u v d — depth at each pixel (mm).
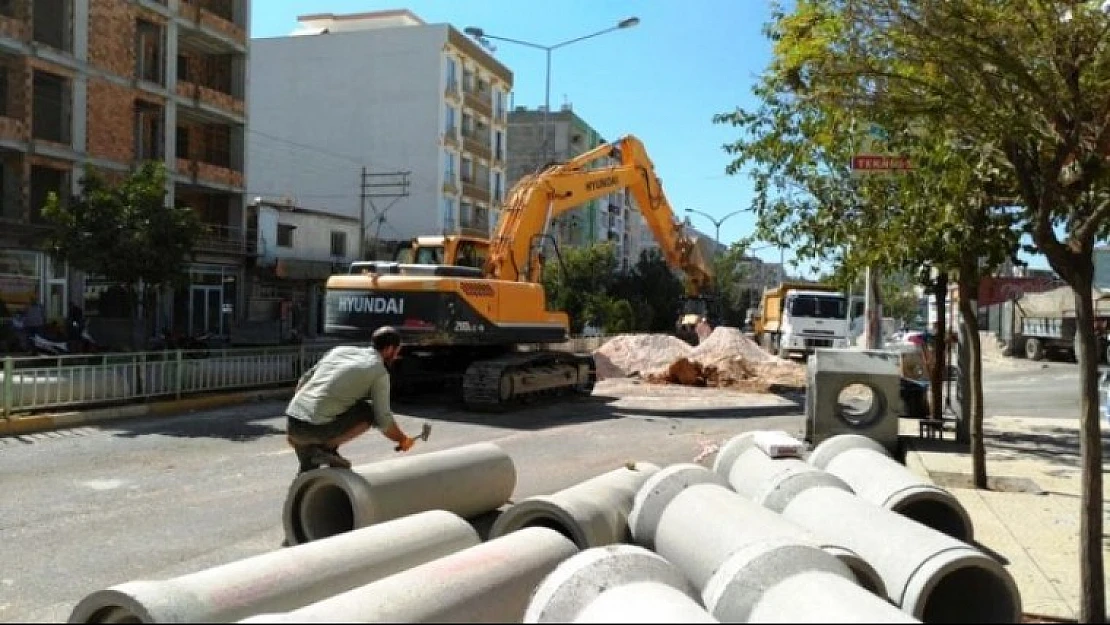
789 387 20828
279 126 57094
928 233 8555
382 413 6715
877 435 10102
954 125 5875
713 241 59656
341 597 3514
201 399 14781
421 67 55250
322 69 56531
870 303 15383
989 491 8336
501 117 65062
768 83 7031
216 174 36938
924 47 5508
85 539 6723
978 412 8570
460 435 12461
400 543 4922
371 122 55875
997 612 4285
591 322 37625
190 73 38875
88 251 18969
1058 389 22266
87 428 12328
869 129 8445
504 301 15609
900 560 4496
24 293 27469
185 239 19969
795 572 3615
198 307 36594
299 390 6770
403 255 17422
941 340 11992
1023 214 7926
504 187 65938
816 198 11109
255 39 57438
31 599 5328
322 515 6633
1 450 10492
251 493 8406
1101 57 5156
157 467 9633
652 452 11297
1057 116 5121
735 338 25266
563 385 17344
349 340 15094
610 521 5719
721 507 4824
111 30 31781
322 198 56375
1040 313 34906
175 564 6125
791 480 6082
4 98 28703
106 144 31578
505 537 4539
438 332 14500
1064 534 6711
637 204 20828
